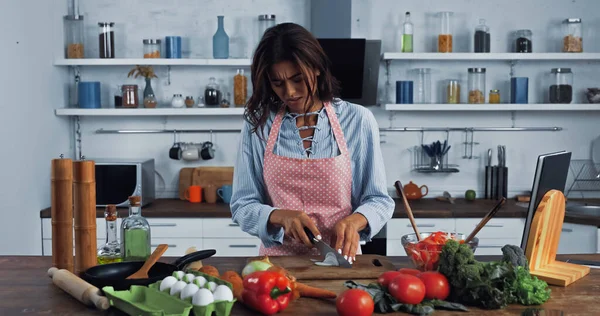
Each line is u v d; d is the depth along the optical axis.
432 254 1.79
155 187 4.72
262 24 4.44
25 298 1.79
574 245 3.91
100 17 4.64
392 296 1.63
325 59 2.14
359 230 2.15
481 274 1.66
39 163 4.09
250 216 2.23
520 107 4.39
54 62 4.34
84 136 4.69
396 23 4.64
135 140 4.71
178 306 1.55
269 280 1.61
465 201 4.52
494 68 4.69
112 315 1.64
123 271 1.88
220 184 4.51
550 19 4.68
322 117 2.34
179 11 4.65
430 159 4.70
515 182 4.76
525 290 1.66
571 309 1.64
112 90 4.68
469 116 4.72
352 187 2.41
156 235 4.12
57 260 2.00
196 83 4.69
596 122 4.74
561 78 4.46
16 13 3.73
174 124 4.71
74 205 1.97
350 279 1.95
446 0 4.65
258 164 2.40
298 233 2.07
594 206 4.35
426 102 4.55
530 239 1.95
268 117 2.36
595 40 4.70
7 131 3.57
